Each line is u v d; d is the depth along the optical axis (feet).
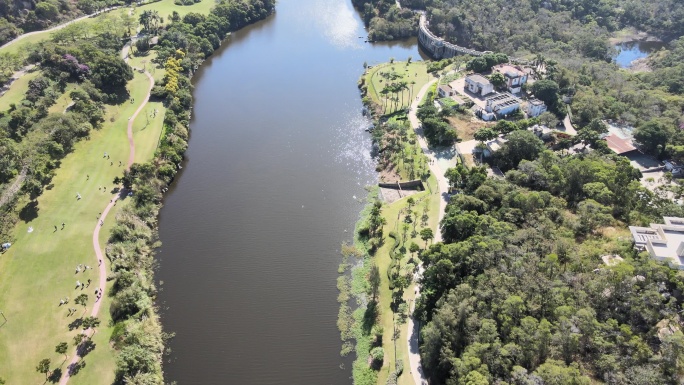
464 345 389.80
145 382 405.80
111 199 614.34
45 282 499.10
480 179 587.68
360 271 533.14
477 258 450.30
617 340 357.61
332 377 430.20
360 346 453.99
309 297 506.89
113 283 500.33
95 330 452.76
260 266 543.39
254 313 489.26
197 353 450.30
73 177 637.71
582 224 495.00
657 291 385.70
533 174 586.86
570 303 386.11
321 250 563.89
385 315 474.49
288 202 636.89
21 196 588.50
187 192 654.94
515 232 480.23
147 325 465.47
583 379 321.11
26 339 443.32
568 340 354.74
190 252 561.43
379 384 415.64
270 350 453.58
